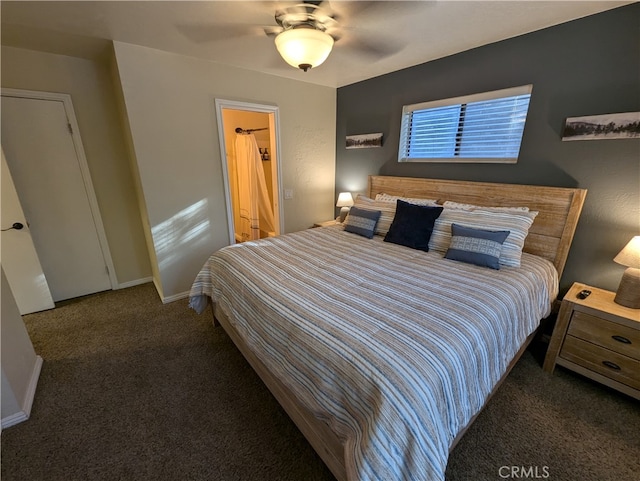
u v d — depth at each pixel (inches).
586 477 49.9
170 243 108.6
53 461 53.0
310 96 136.1
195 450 55.0
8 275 97.7
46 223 105.0
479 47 91.0
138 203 119.5
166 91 96.8
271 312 55.5
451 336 44.4
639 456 53.4
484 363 47.1
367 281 64.3
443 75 101.9
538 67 80.6
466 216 85.3
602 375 66.4
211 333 93.0
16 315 70.7
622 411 62.8
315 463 52.6
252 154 168.9
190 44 88.4
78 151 105.6
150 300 114.0
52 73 96.2
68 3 63.7
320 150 146.9
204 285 84.3
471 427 58.7
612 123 70.8
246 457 53.7
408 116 118.5
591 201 77.2
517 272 69.9
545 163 83.7
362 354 40.9
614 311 64.2
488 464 51.8
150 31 78.9
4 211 94.1
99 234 115.9
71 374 74.5
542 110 81.8
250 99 117.2
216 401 66.5
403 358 39.5
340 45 88.9
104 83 105.8
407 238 90.3
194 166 108.5
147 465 52.3
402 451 34.5
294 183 142.4
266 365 56.9
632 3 64.8
